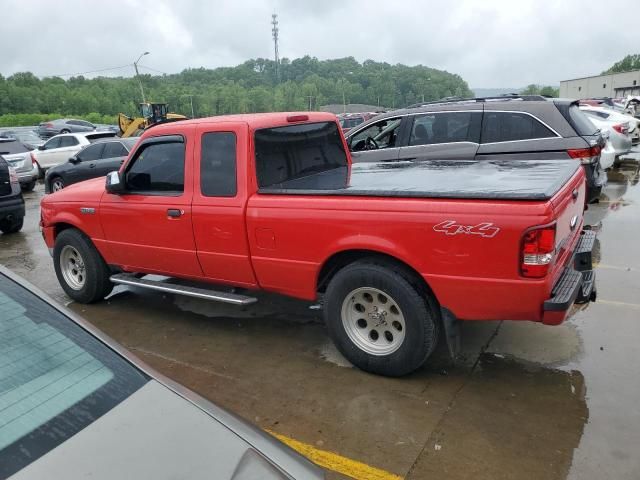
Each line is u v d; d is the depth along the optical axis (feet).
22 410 5.69
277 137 14.82
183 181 15.05
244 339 15.51
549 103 22.98
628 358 13.42
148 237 15.98
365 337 13.05
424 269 11.62
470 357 13.80
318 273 13.20
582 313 16.21
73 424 5.59
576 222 13.85
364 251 12.63
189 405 6.08
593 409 11.30
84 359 6.46
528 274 10.72
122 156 41.32
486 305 11.28
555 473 9.43
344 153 18.15
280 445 6.09
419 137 25.12
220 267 14.78
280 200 13.33
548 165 15.10
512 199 10.73
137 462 5.20
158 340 15.67
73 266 18.86
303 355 14.34
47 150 62.49
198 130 14.55
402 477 9.50
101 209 16.96
